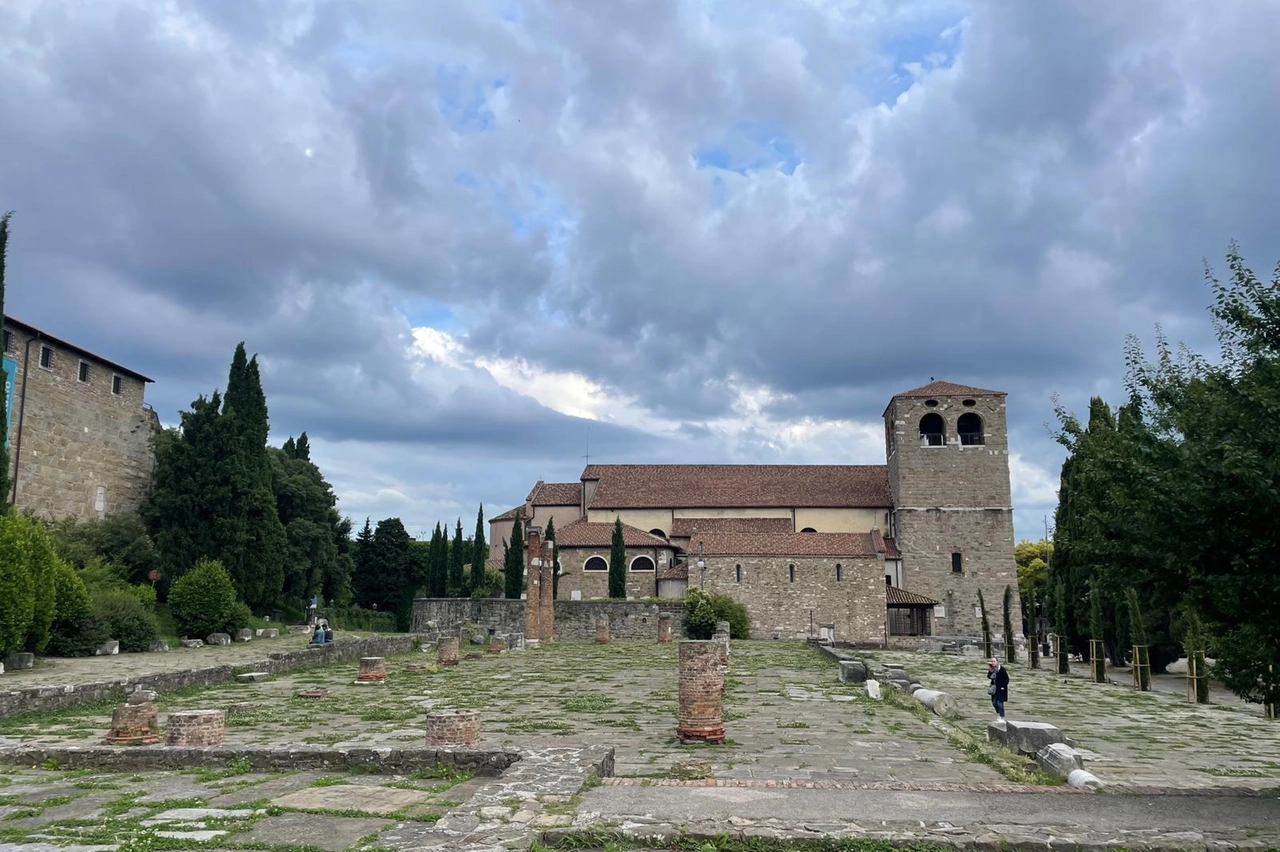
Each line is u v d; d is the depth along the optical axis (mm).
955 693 32625
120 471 60438
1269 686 15188
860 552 72625
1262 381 13055
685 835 9500
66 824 10375
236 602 53125
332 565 75812
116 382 60531
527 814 10234
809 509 84938
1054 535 55688
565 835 9484
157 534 56781
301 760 13602
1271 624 13242
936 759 16344
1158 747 20531
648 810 10508
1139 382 15391
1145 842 9641
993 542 79938
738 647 55969
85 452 56938
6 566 32469
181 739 16203
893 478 84688
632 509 86438
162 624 50594
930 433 85312
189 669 30047
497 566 90188
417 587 104562
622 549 75938
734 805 10828
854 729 20109
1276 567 12617
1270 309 13602
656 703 25062
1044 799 11750
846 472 90500
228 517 56562
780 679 32719
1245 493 12227
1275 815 11195
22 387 51469
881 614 71500
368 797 11742
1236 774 16578
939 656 57938
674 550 81500
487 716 22266
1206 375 14594
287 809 11039
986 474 80938
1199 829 10359
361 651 41625
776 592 72250
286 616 68250
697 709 17875
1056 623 48312
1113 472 14000
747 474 90688
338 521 84000
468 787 12352
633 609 70375
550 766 12438
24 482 51469
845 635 71312
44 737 19109
